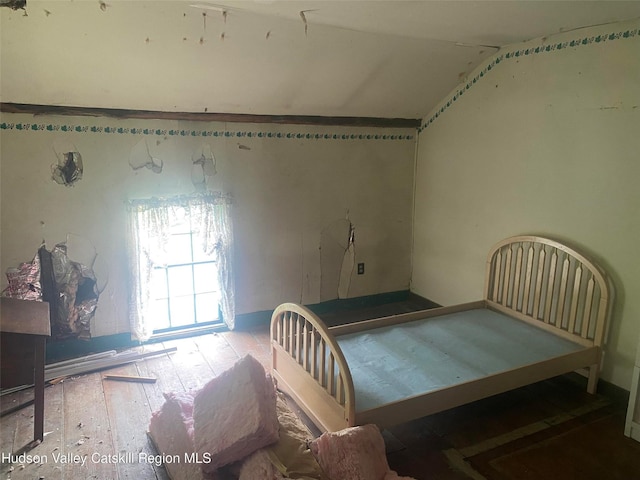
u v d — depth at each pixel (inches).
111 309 129.3
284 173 144.3
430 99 149.9
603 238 109.5
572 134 113.9
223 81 117.2
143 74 108.3
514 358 104.4
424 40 116.9
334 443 75.4
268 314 152.0
